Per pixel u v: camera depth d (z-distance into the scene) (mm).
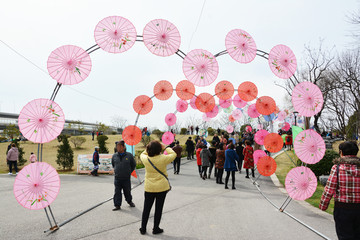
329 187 3027
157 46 5336
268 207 6125
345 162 3006
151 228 4574
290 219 5168
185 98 6848
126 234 4258
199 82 5664
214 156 11391
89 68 4996
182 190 8219
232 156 8547
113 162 6008
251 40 5734
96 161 12320
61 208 6020
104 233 4312
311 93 5633
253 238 4113
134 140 7047
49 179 4531
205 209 5875
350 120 21297
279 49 5816
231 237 4145
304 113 5695
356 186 2885
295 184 5621
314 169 9633
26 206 4438
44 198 4500
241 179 10805
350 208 2863
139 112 6953
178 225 4730
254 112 8469
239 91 6832
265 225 4762
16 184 4398
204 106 6957
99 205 6270
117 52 5270
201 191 8070
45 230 4398
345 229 2900
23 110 4426
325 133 28703
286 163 15281
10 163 12867
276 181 10258
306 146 5566
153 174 4258
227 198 7062
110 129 55562
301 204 6547
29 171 4457
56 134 4594
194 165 16031
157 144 4301
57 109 4602
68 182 10242
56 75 4855
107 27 5148
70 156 15344
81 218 5180
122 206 6207
